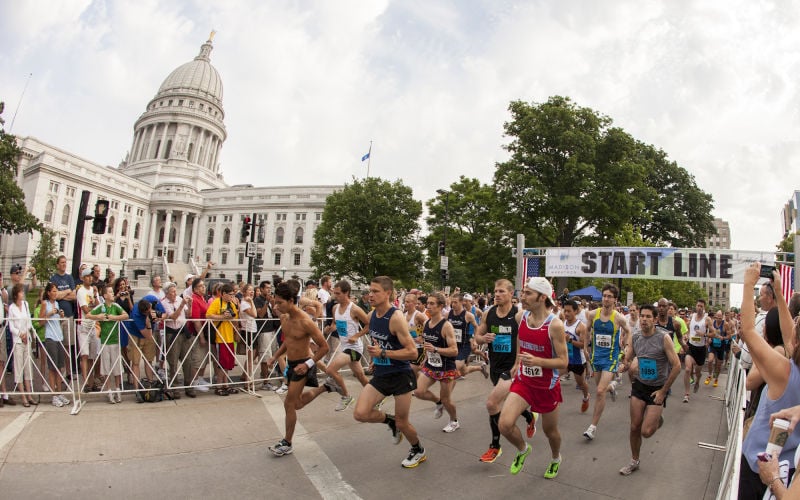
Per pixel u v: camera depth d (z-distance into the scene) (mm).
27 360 6723
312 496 4285
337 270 46094
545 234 32250
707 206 42375
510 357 5738
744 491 2850
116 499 4035
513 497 4430
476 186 40938
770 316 4215
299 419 6762
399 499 4301
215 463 4965
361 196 45406
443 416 7449
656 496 4598
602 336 6852
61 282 8516
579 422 7480
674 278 15578
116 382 7512
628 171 27797
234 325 8406
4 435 5387
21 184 72188
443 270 24094
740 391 4855
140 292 22891
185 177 101750
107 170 82500
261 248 88875
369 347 4895
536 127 28844
